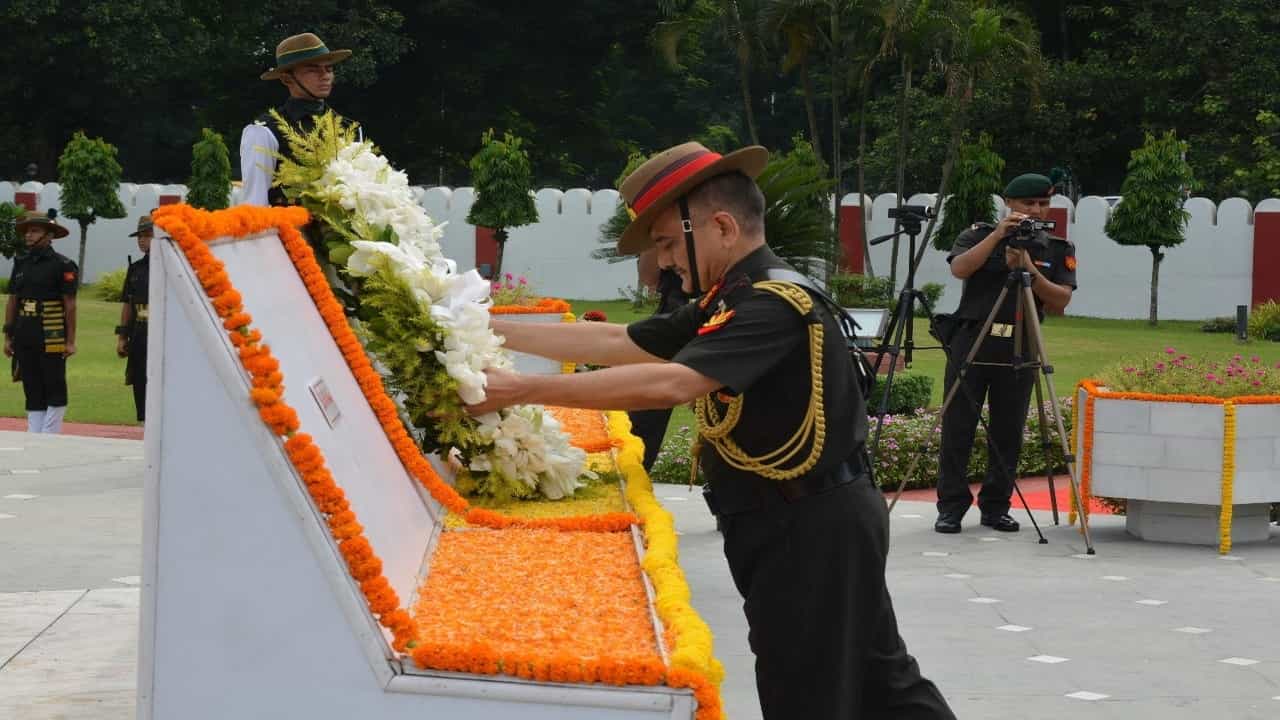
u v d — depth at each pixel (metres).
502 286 11.55
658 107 55.78
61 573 6.43
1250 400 7.71
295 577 2.24
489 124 45.91
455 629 2.42
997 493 8.38
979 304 8.20
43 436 11.53
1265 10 36.66
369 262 3.56
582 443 4.91
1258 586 6.84
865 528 2.93
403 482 3.21
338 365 3.11
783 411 2.87
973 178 27.20
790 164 9.48
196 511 2.24
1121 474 7.91
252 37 43.66
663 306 6.72
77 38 42.41
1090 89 37.94
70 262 12.48
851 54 25.38
